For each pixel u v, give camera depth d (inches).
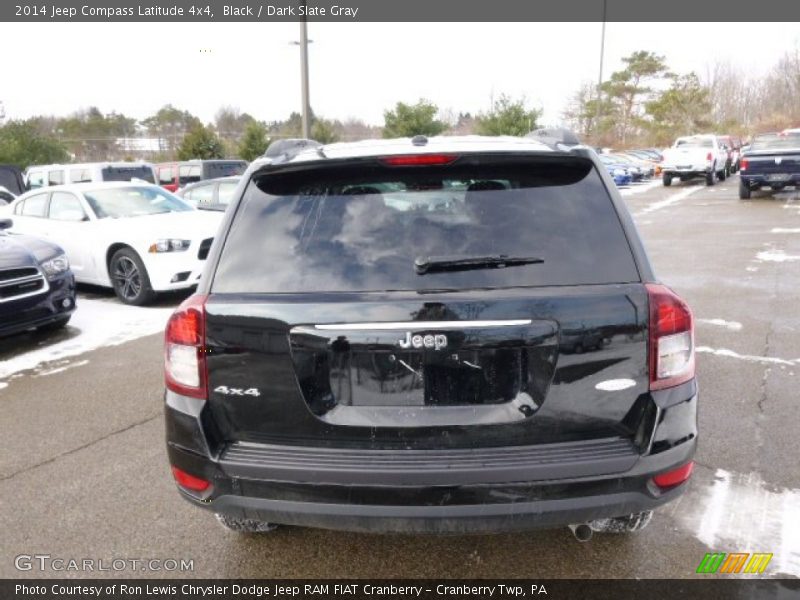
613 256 93.3
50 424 183.2
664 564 114.7
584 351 89.3
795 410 175.8
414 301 89.6
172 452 99.0
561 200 97.3
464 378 90.0
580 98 2450.8
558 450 90.0
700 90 2536.9
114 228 340.8
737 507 131.3
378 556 119.8
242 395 94.2
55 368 234.1
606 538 122.6
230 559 120.1
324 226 98.2
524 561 117.0
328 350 91.1
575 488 88.7
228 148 1633.9
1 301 242.1
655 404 91.0
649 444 90.7
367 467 89.5
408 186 100.2
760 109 2807.6
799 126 2458.2
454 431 90.1
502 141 110.7
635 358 90.4
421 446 90.7
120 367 233.0
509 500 88.4
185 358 96.5
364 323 90.0
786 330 250.4
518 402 90.0
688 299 307.7
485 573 114.2
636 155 1600.6
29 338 276.4
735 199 821.9
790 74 2645.2
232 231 100.7
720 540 121.0
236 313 93.4
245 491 93.4
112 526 131.2
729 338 242.4
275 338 92.0
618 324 89.5
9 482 149.9
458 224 96.0
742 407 178.9
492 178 100.0
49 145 1455.5
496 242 94.1
